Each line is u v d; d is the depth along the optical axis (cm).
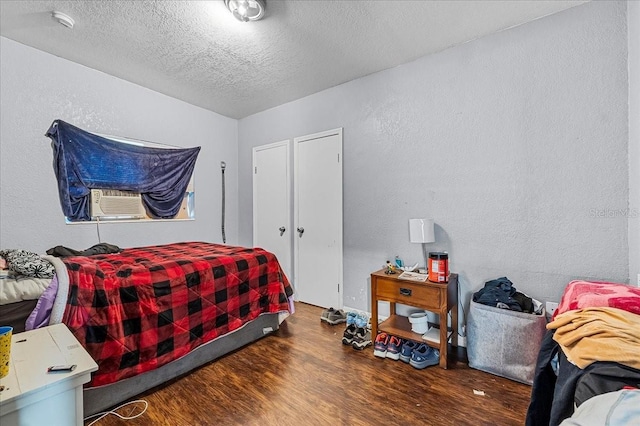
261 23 210
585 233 187
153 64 272
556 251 196
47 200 259
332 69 276
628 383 73
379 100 279
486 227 222
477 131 225
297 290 354
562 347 101
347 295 306
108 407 157
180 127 360
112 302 159
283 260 370
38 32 225
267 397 169
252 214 410
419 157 254
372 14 199
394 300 221
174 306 185
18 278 143
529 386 176
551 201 198
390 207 273
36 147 252
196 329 196
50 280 149
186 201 370
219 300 213
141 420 150
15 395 82
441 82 242
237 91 330
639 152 162
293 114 356
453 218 238
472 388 176
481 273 225
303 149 346
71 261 171
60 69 264
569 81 190
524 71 206
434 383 182
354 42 232
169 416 153
